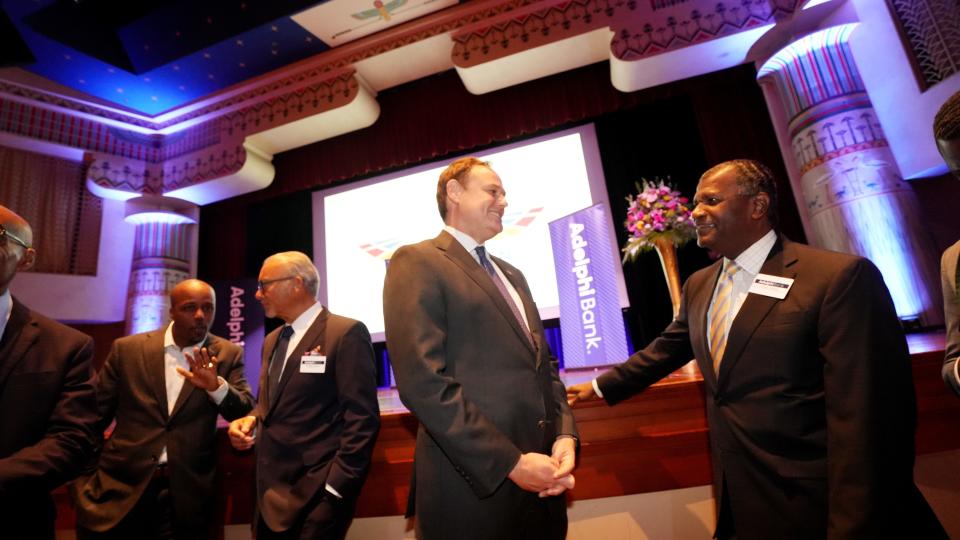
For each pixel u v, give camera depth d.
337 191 5.79
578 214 2.79
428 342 0.95
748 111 4.43
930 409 1.34
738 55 4.00
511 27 4.47
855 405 0.83
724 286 1.15
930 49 3.05
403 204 5.52
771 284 1.02
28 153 5.04
